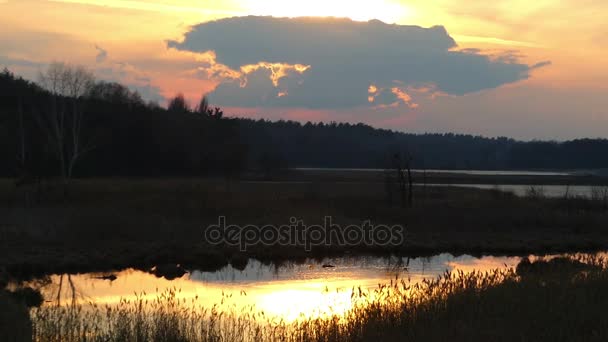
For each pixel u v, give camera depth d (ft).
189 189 136.15
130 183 156.87
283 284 67.97
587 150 580.30
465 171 520.83
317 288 65.05
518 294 39.63
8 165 187.42
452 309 38.40
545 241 102.27
